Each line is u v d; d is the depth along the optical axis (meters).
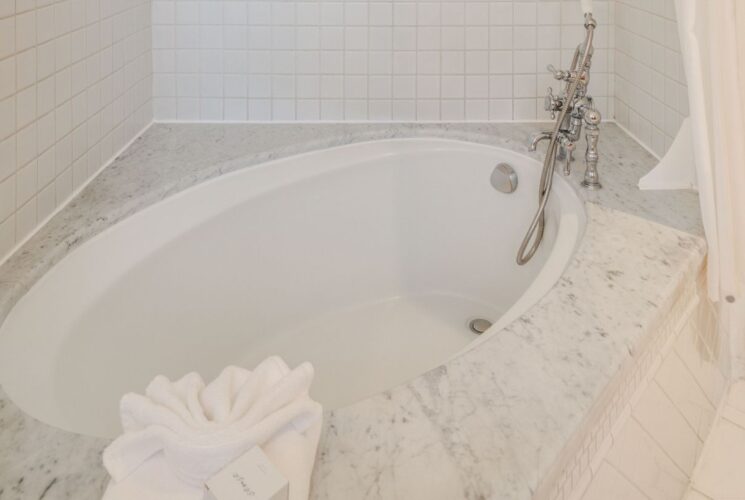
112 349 0.98
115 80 1.36
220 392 0.51
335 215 1.52
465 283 1.65
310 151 1.52
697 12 0.89
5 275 0.87
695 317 1.05
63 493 0.51
